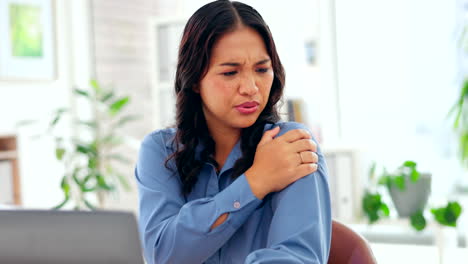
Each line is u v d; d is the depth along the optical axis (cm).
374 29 417
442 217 257
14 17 390
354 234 119
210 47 105
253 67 106
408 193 262
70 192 394
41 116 412
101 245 69
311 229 99
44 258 71
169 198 113
